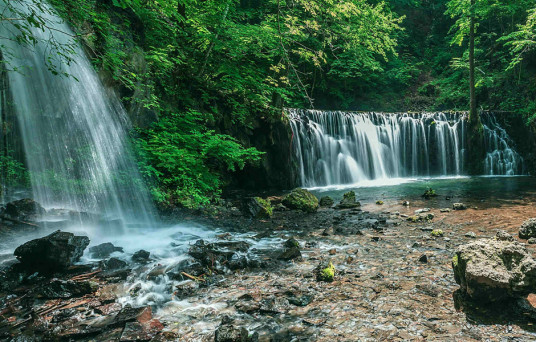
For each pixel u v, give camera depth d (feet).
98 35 23.17
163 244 17.97
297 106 69.00
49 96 19.90
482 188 39.68
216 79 37.32
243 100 37.96
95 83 22.88
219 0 33.24
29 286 12.12
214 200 29.76
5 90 17.74
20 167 19.01
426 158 58.44
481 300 9.91
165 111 29.48
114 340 8.87
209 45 35.40
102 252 15.67
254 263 14.61
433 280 12.30
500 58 70.08
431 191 34.19
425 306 10.30
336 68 77.00
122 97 25.29
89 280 12.48
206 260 14.79
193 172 27.99
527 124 56.29
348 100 83.05
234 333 8.52
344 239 18.85
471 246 10.61
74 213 19.36
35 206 17.80
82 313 10.27
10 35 17.28
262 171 40.45
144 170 25.58
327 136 50.37
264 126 39.73
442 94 77.25
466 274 9.98
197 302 11.16
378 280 12.54
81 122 22.04
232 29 34.06
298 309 10.46
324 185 48.88
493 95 66.54
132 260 15.05
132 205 24.23
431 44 96.84
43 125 19.90
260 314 10.23
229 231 21.42
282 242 18.61
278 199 32.63
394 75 84.89
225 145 28.22
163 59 27.71
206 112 33.96
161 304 11.00
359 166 53.57
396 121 57.41
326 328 9.26
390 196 35.70
